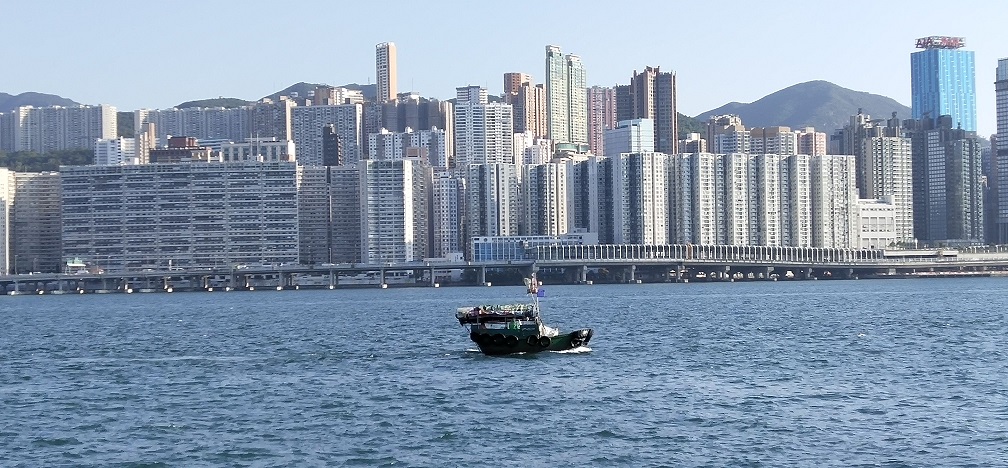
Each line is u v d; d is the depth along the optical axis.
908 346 188.12
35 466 104.81
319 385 147.50
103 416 127.81
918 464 100.88
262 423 122.00
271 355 187.25
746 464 101.62
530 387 142.12
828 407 126.12
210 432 117.88
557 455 105.62
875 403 128.38
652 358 171.88
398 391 140.62
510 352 174.25
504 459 104.50
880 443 108.19
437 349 188.50
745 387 141.25
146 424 122.62
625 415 123.06
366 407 130.00
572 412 125.12
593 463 102.75
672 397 133.88
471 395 136.62
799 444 108.31
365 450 108.44
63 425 122.94
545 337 174.25
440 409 127.94
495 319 173.62
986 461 101.44
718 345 193.00
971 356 171.62
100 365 178.25
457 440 112.00
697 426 116.75
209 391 144.62
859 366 161.12
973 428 113.81
